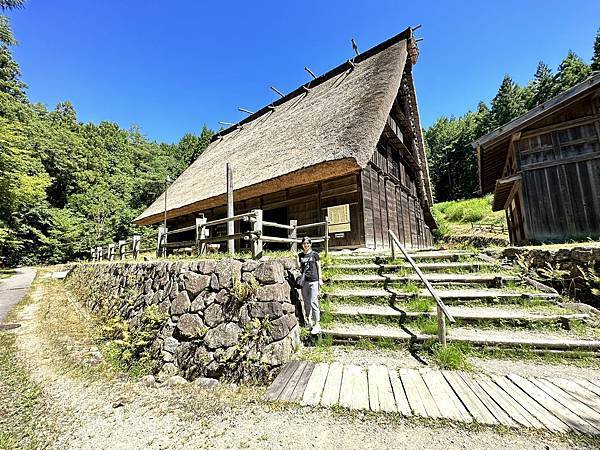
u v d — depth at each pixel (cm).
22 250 2288
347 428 229
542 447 193
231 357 354
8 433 271
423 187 1500
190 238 1386
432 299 431
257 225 410
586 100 604
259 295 366
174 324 434
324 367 321
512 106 3847
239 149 1235
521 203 661
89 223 2484
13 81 2450
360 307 436
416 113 1235
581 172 596
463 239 2000
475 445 200
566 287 422
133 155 4497
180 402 308
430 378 282
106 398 335
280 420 249
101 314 710
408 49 1061
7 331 627
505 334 344
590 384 259
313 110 1031
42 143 2720
